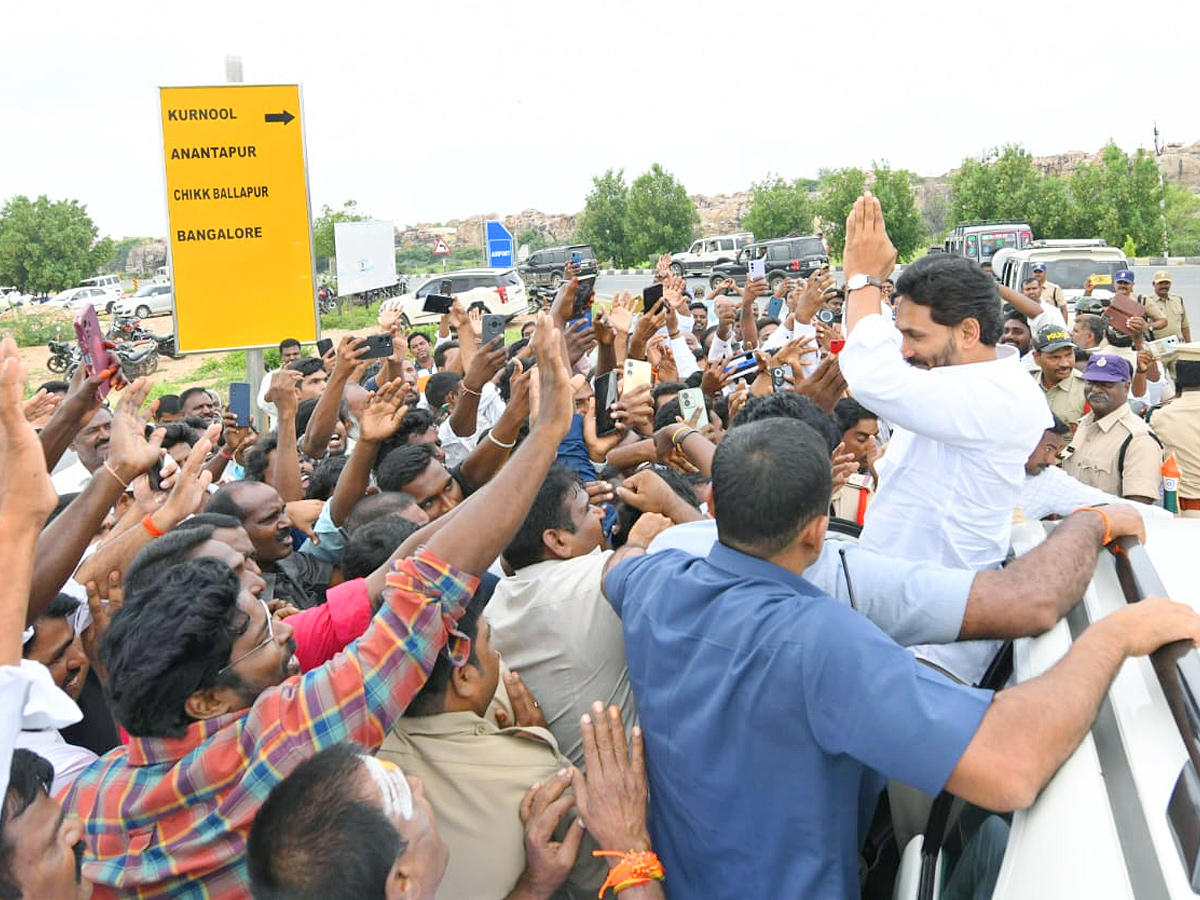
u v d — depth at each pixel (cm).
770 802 183
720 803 189
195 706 197
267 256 898
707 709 189
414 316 3297
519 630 260
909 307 255
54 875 172
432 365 1230
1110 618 170
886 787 235
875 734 167
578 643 253
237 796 189
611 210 6556
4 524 206
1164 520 232
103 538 414
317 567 439
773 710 180
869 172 5488
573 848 211
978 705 165
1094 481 527
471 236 11400
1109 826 140
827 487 196
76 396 342
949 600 203
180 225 880
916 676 171
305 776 158
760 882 185
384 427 399
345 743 167
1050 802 155
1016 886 148
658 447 425
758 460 193
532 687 258
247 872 174
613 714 212
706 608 196
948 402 243
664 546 247
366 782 158
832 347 565
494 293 3256
